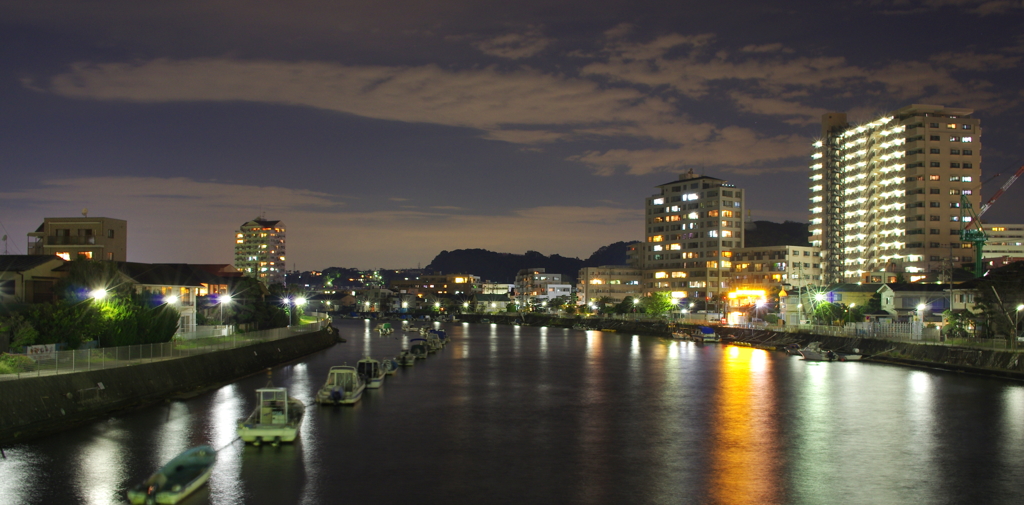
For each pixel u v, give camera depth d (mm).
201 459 38969
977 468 43000
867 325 113875
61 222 107062
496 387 75250
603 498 37406
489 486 39156
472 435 51000
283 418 47875
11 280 75625
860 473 41969
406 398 67125
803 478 40938
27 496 35750
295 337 107125
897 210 197875
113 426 49938
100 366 54469
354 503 36094
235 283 111625
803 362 101938
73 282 68812
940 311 125500
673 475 41469
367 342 145500
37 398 46844
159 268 91562
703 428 53719
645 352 121500
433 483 39531
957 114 198625
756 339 138250
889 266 192375
